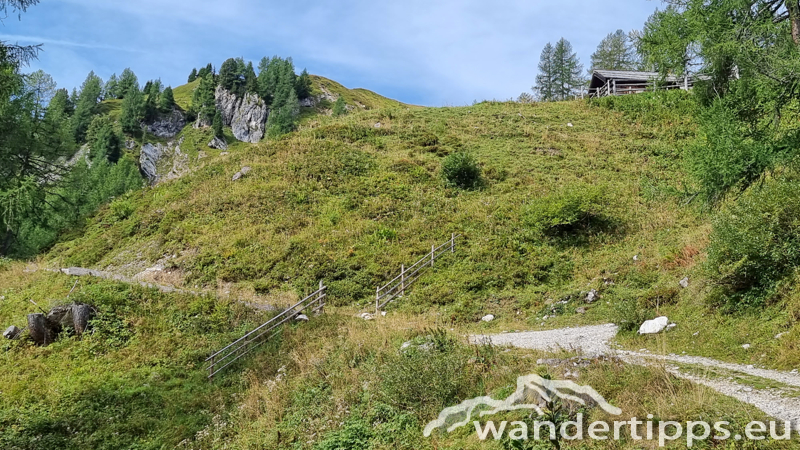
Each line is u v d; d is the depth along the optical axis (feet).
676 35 42.14
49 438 33.17
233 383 41.75
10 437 32.68
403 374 30.78
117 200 102.73
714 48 38.19
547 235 75.10
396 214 84.53
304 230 80.69
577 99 154.61
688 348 37.42
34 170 103.91
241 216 85.20
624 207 80.84
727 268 40.70
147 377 42.73
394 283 67.82
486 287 64.54
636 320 44.73
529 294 61.52
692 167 41.78
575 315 54.54
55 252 91.04
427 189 93.91
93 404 37.68
